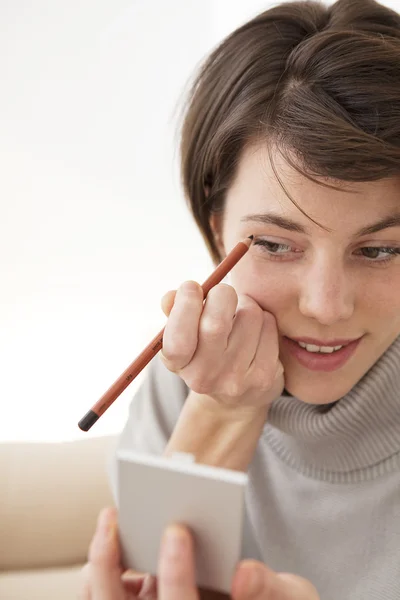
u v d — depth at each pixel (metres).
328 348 0.73
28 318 1.44
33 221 1.41
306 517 0.82
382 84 0.68
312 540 0.82
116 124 1.39
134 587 0.65
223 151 0.71
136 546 0.60
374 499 0.79
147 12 1.36
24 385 1.47
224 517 0.57
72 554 1.04
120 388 0.69
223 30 1.37
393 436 0.77
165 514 0.58
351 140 0.66
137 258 1.45
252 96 0.71
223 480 0.57
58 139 1.38
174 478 0.57
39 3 1.33
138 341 1.48
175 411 0.87
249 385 0.72
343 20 0.74
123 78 1.38
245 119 0.70
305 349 0.74
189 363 0.70
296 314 0.72
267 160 0.69
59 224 1.42
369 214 0.67
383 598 0.78
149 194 1.42
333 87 0.68
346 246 0.68
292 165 0.67
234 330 0.71
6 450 1.07
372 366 0.75
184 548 0.57
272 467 0.84
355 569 0.80
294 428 0.79
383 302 0.70
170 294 0.71
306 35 0.73
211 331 0.68
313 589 0.61
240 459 0.76
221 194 0.74
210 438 0.76
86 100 1.38
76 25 1.34
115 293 1.46
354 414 0.76
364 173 0.66
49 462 1.06
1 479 1.04
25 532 1.03
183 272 1.46
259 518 0.85
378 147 0.66
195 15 1.37
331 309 0.69
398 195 0.67
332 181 0.66
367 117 0.67
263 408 0.76
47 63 1.35
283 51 0.72
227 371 0.71
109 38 1.36
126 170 1.41
